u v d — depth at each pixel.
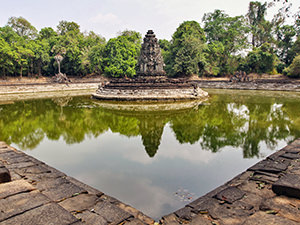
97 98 29.52
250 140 11.48
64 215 4.09
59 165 8.66
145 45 32.38
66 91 44.56
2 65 50.09
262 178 6.20
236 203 5.04
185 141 11.56
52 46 61.19
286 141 11.16
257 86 44.62
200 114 19.03
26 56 54.53
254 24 62.09
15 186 5.21
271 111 20.20
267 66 55.56
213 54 60.00
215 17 64.88
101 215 4.60
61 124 15.85
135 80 29.80
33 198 4.70
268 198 5.11
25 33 68.50
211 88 49.59
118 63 55.44
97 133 13.50
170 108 22.12
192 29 56.69
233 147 10.48
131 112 20.06
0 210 4.21
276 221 4.15
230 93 37.22
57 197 5.31
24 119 17.64
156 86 28.50
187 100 27.66
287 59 58.28
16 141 11.95
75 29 70.94
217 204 5.06
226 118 17.39
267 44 56.12
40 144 11.40
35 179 6.38
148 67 32.22
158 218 5.25
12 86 40.81
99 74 66.12
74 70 62.91
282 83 41.56
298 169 6.52
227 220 4.42
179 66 55.19
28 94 38.19
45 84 45.59
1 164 6.07
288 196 5.00
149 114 19.12
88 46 67.31
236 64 60.41
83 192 5.62
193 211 4.89
